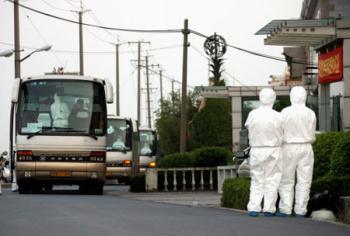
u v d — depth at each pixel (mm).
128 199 46031
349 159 32281
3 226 24984
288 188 30484
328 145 34562
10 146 54656
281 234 22781
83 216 29094
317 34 50562
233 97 86438
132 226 24812
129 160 81750
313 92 74062
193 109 144625
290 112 30375
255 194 30375
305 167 30422
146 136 99438
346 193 30484
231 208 36219
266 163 30203
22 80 54062
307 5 79312
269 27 51906
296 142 30312
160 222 26328
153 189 62969
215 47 80938
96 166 53438
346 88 51438
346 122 51531
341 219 28938
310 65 79125
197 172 64312
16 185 60750
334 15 71312
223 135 129875
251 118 30453
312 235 22750
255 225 25484
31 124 53281
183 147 81500
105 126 54062
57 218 28047
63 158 53125
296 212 30484
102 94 54438
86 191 57312
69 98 53938
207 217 28844
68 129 53375
